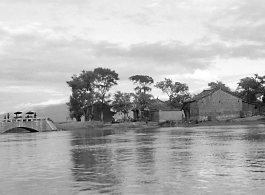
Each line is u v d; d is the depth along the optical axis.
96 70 142.62
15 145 45.91
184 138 45.28
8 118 105.75
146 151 29.80
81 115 140.12
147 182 16.00
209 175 17.16
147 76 156.88
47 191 15.09
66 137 62.81
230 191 13.87
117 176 17.80
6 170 21.64
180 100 134.75
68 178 17.83
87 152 31.02
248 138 39.72
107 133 74.19
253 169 18.47
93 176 18.06
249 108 126.31
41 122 106.81
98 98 139.62
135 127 113.38
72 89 136.12
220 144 33.53
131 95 145.88
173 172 18.36
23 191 15.34
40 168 21.97
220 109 121.12
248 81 129.62
